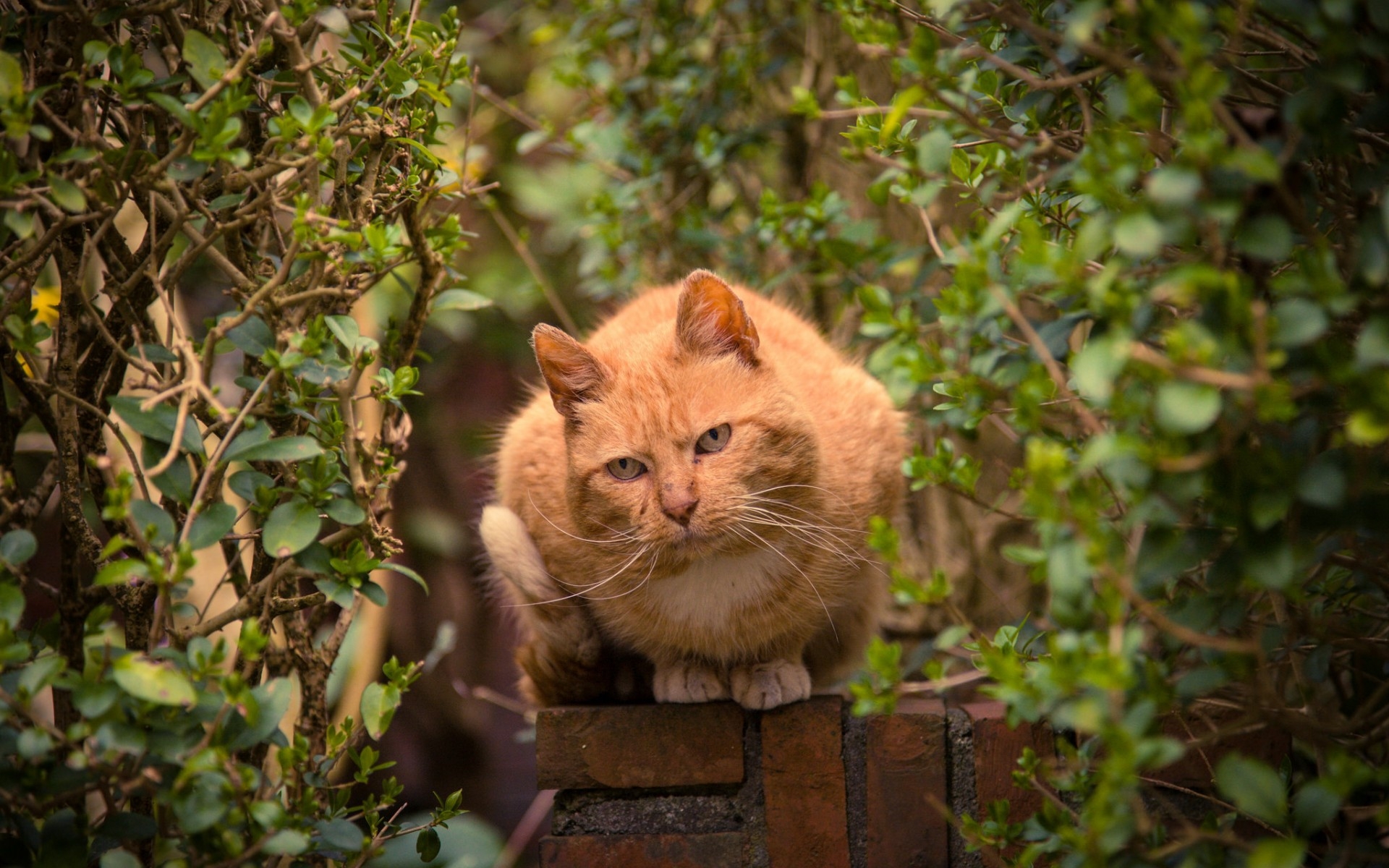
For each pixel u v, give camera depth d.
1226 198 1.33
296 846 1.68
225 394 3.73
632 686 2.69
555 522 2.60
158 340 2.22
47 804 1.70
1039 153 2.08
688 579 2.48
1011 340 1.94
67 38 1.96
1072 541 1.47
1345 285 1.46
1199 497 1.76
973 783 2.26
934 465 1.95
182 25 2.04
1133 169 1.41
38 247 1.89
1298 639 1.87
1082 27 1.40
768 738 2.30
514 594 2.73
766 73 3.72
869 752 2.27
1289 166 1.49
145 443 1.88
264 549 2.01
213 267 3.93
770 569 2.47
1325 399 1.46
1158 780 2.14
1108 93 1.87
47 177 1.82
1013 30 2.04
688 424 2.39
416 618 5.88
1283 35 1.82
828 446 2.59
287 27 2.05
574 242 4.86
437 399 6.05
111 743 1.60
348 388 2.09
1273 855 1.30
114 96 2.09
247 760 2.22
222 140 1.76
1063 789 1.89
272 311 2.02
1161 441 1.38
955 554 3.57
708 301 2.48
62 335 2.08
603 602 2.53
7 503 1.97
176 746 1.65
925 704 2.38
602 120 4.05
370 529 2.06
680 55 3.89
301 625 2.31
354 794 5.05
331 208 2.22
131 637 2.10
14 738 1.68
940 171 1.90
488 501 3.28
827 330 3.87
